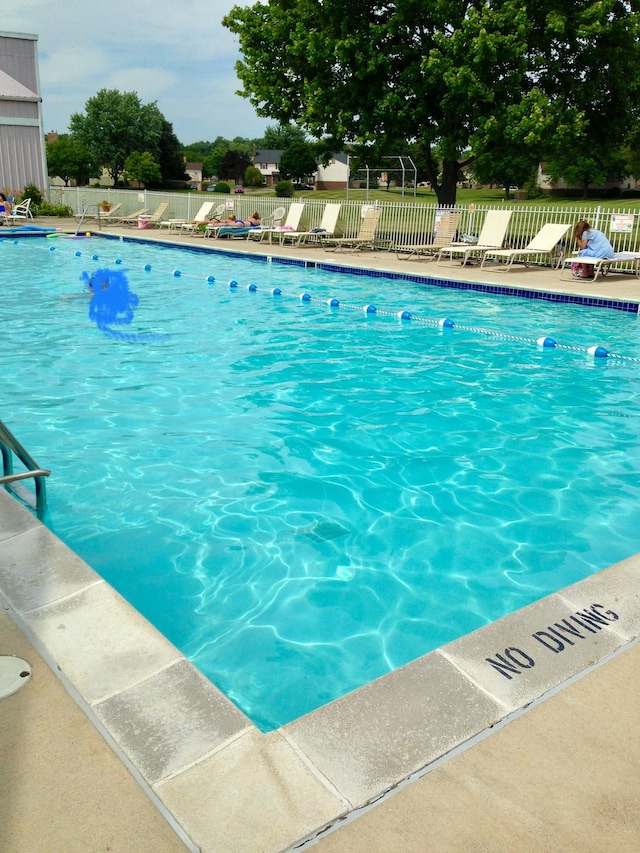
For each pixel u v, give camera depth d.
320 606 3.28
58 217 28.62
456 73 16.72
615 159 65.62
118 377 7.04
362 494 4.48
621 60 18.27
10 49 27.64
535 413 6.13
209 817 1.73
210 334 9.15
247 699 2.65
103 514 4.14
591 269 13.07
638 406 6.37
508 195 76.69
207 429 5.61
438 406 6.30
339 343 8.77
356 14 18.39
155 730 2.03
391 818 1.76
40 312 10.40
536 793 1.85
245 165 109.44
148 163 84.88
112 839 1.67
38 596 2.72
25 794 1.80
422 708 2.16
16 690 2.19
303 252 17.06
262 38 20.03
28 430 5.53
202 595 3.35
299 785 1.84
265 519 4.12
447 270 14.00
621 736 2.06
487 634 2.55
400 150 21.84
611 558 3.72
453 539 3.92
